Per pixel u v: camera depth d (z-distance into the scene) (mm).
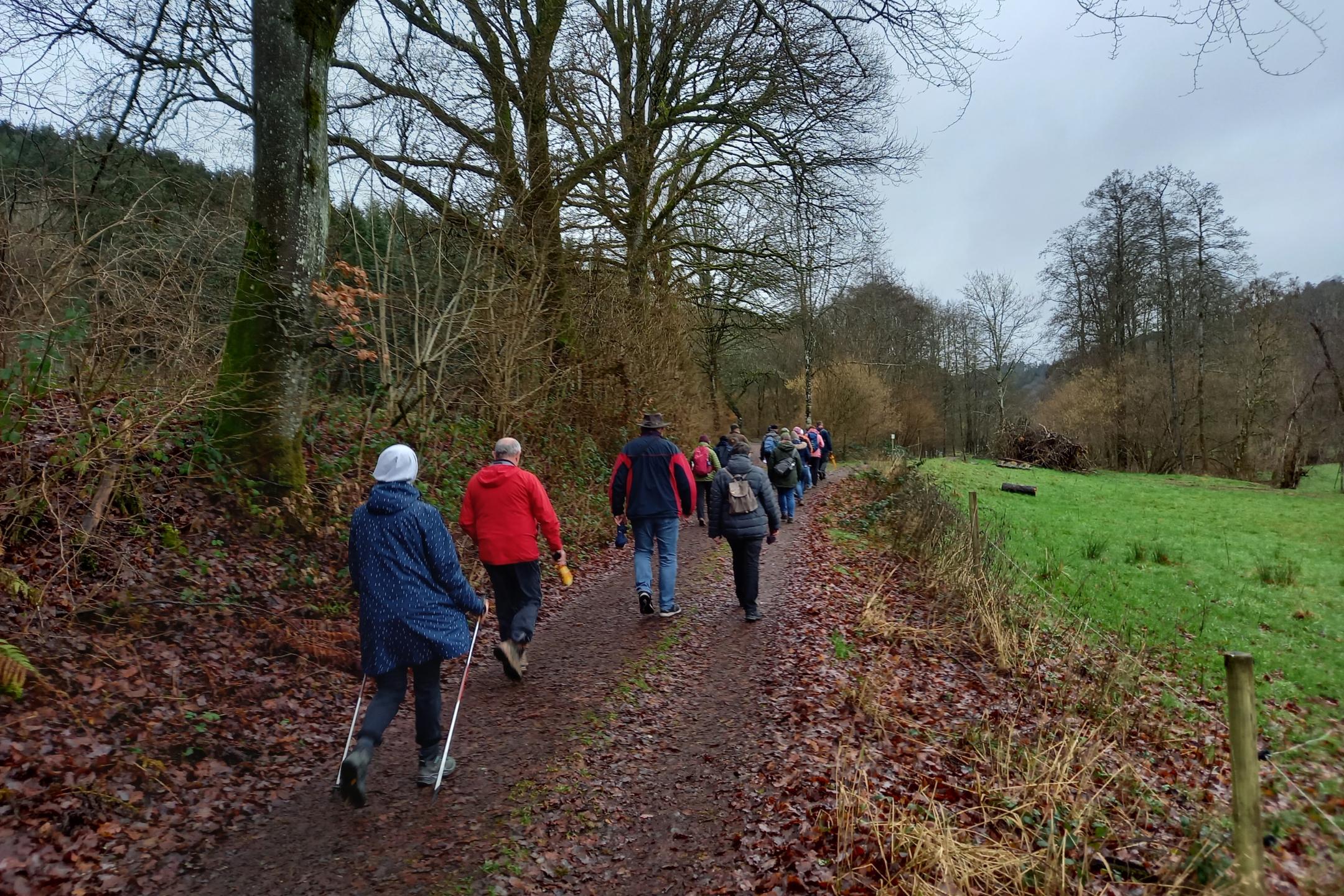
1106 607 10461
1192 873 3469
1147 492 24484
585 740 4699
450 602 3977
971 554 9430
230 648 5004
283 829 3637
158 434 5906
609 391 15258
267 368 6641
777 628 7074
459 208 10461
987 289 48656
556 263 12273
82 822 3295
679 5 15773
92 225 6164
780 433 17688
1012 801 3982
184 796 3691
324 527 6848
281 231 6770
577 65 14844
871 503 15867
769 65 14961
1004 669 6812
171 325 6438
